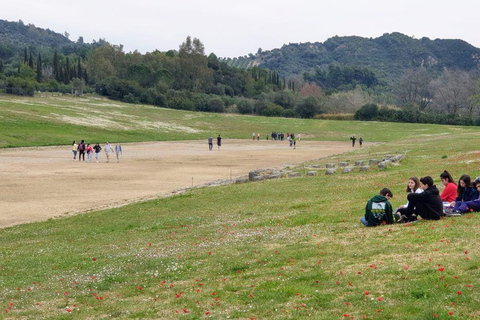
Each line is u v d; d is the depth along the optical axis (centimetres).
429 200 1440
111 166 4784
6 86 12812
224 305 940
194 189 3188
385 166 3419
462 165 2995
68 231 2056
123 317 936
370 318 784
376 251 1178
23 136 7225
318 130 11962
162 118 12125
